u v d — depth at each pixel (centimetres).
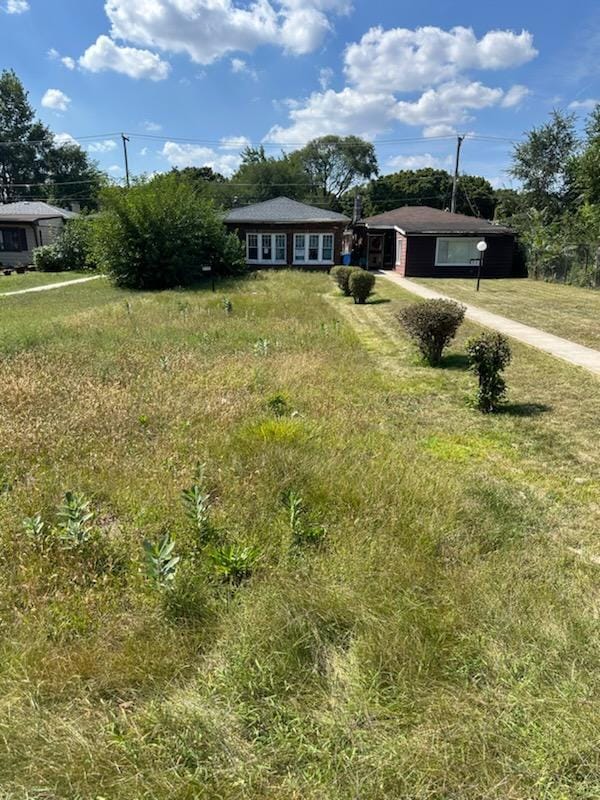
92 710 188
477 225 2362
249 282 1903
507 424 513
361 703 190
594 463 425
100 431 445
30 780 163
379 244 2645
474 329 1011
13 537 292
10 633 224
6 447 407
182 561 273
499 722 182
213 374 630
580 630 227
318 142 6375
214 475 368
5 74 5309
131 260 1833
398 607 238
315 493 342
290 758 171
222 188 5766
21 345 781
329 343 841
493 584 257
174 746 173
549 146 3194
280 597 243
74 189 5578
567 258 1992
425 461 413
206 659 213
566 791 161
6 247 2830
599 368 722
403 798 159
